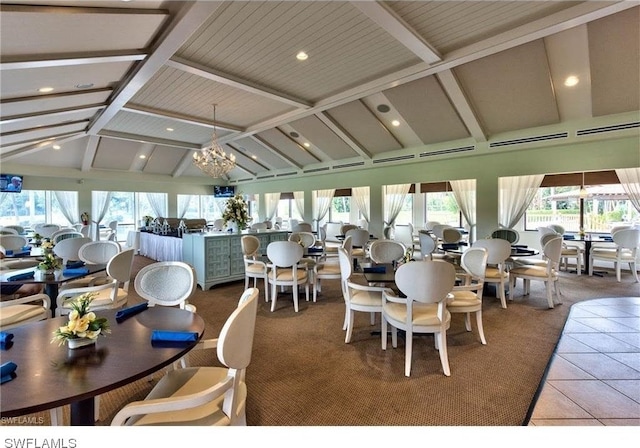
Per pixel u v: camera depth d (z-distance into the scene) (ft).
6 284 9.16
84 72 11.54
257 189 42.11
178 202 42.04
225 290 17.89
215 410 4.59
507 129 20.92
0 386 3.70
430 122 21.79
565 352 9.57
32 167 29.55
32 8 6.68
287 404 7.02
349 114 23.30
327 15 11.03
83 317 4.77
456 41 13.00
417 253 24.22
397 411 6.77
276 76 15.85
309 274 15.87
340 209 36.35
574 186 23.38
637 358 9.15
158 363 4.31
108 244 12.88
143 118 23.07
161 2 8.71
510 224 23.59
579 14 10.87
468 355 9.42
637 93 15.79
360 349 9.91
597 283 18.43
